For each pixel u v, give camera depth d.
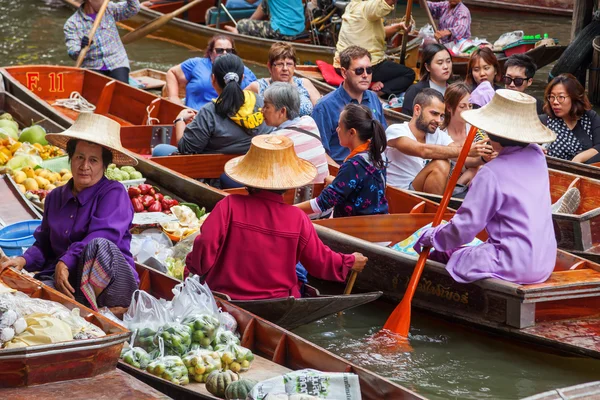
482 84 13.43
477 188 9.35
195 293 8.27
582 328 9.45
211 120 12.89
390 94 19.59
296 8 24.33
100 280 8.48
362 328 10.13
